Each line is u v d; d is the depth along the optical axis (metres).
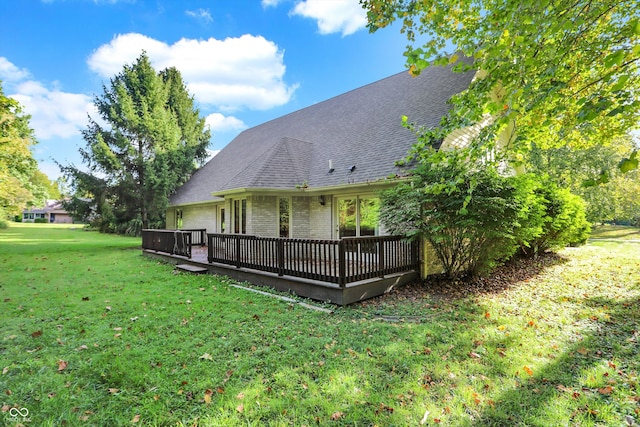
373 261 7.03
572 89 5.79
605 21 4.97
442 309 6.02
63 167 18.70
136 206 19.88
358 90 16.20
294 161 12.54
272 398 3.11
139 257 13.67
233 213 13.05
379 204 8.75
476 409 2.96
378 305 6.29
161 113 20.80
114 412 2.92
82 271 10.12
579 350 4.16
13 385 3.33
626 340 4.48
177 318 5.45
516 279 8.55
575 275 8.88
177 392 3.21
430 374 3.57
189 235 11.05
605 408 2.96
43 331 4.85
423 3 4.95
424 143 4.76
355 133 12.56
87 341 4.46
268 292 7.35
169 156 20.73
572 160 19.30
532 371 3.64
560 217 11.05
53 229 35.38
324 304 6.31
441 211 7.42
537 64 3.87
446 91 10.75
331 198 11.41
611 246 15.47
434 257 8.70
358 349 4.21
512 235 7.88
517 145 5.71
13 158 15.77
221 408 2.96
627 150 20.42
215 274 9.52
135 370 3.63
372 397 3.12
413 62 3.45
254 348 4.22
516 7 3.55
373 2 5.35
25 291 7.41
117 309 5.97
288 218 12.02
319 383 3.39
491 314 5.69
